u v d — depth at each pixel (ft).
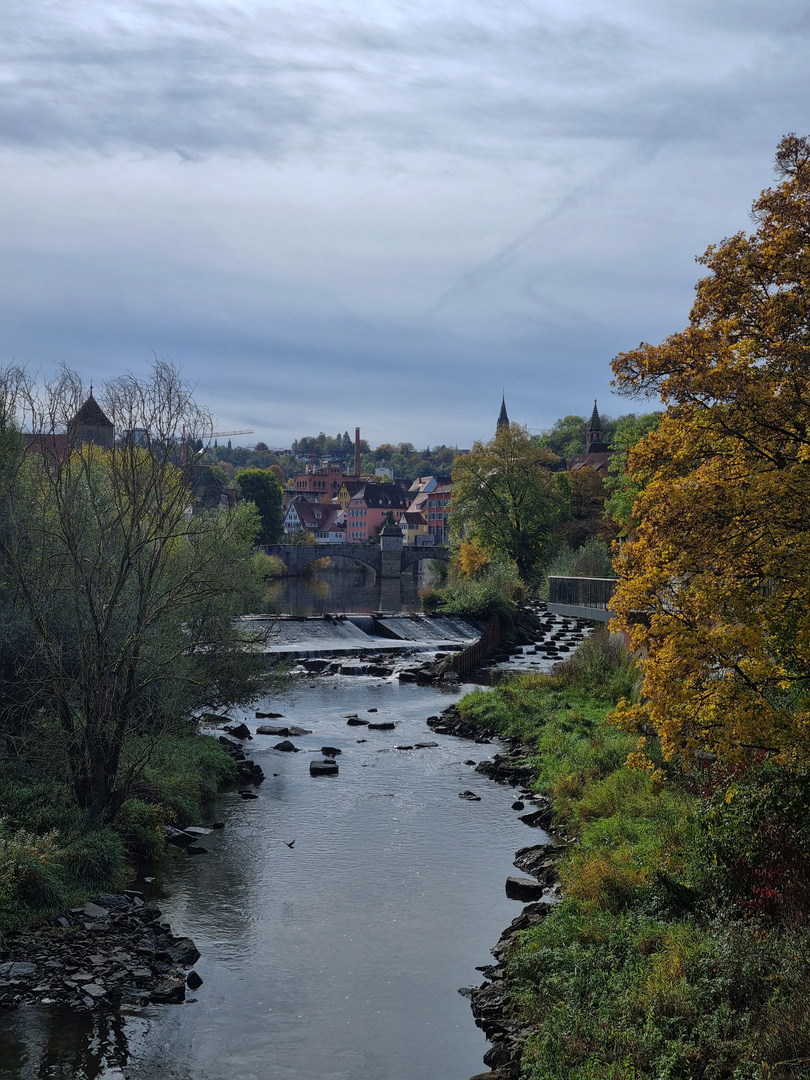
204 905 59.16
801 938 37.45
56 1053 41.22
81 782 66.18
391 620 208.85
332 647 184.03
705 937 42.96
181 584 72.64
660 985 39.45
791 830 43.27
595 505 354.95
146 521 77.30
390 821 77.20
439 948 53.06
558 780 83.56
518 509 279.08
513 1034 42.63
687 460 50.31
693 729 43.73
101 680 66.49
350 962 51.26
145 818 70.54
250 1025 44.32
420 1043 42.80
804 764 43.86
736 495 43.24
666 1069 33.27
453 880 63.67
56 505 73.36
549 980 44.52
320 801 83.10
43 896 54.70
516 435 281.54
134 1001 46.01
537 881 62.18
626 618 48.80
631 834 63.16
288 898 60.39
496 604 217.77
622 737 91.04
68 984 46.83
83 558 68.03
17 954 49.42
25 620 72.84
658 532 45.73
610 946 46.75
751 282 49.19
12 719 71.82
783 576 42.68
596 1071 34.76
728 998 36.96
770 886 42.96
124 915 55.52
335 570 529.45
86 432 68.95
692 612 43.91
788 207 48.11
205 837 72.84
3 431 72.23
